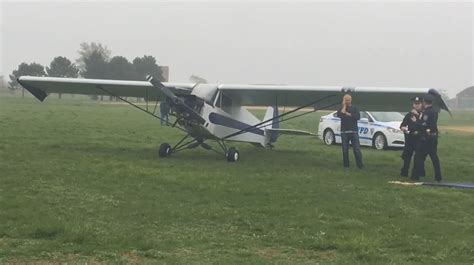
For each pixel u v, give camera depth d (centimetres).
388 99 1377
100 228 669
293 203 859
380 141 1933
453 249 624
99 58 9762
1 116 2964
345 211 810
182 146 1559
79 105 5731
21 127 2255
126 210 774
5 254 555
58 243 597
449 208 866
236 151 1417
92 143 1755
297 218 759
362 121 2012
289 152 1703
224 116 1494
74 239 612
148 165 1247
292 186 1014
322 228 707
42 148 1526
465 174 1312
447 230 716
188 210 788
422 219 781
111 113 4034
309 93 1426
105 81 1557
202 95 1434
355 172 1250
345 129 1339
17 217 698
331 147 1958
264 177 1112
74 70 9756
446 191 1017
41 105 5178
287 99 1523
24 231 634
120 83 1544
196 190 945
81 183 970
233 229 699
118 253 577
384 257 589
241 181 1050
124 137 2039
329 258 587
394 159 1559
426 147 1167
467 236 686
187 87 1487
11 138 1767
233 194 920
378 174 1238
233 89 1459
